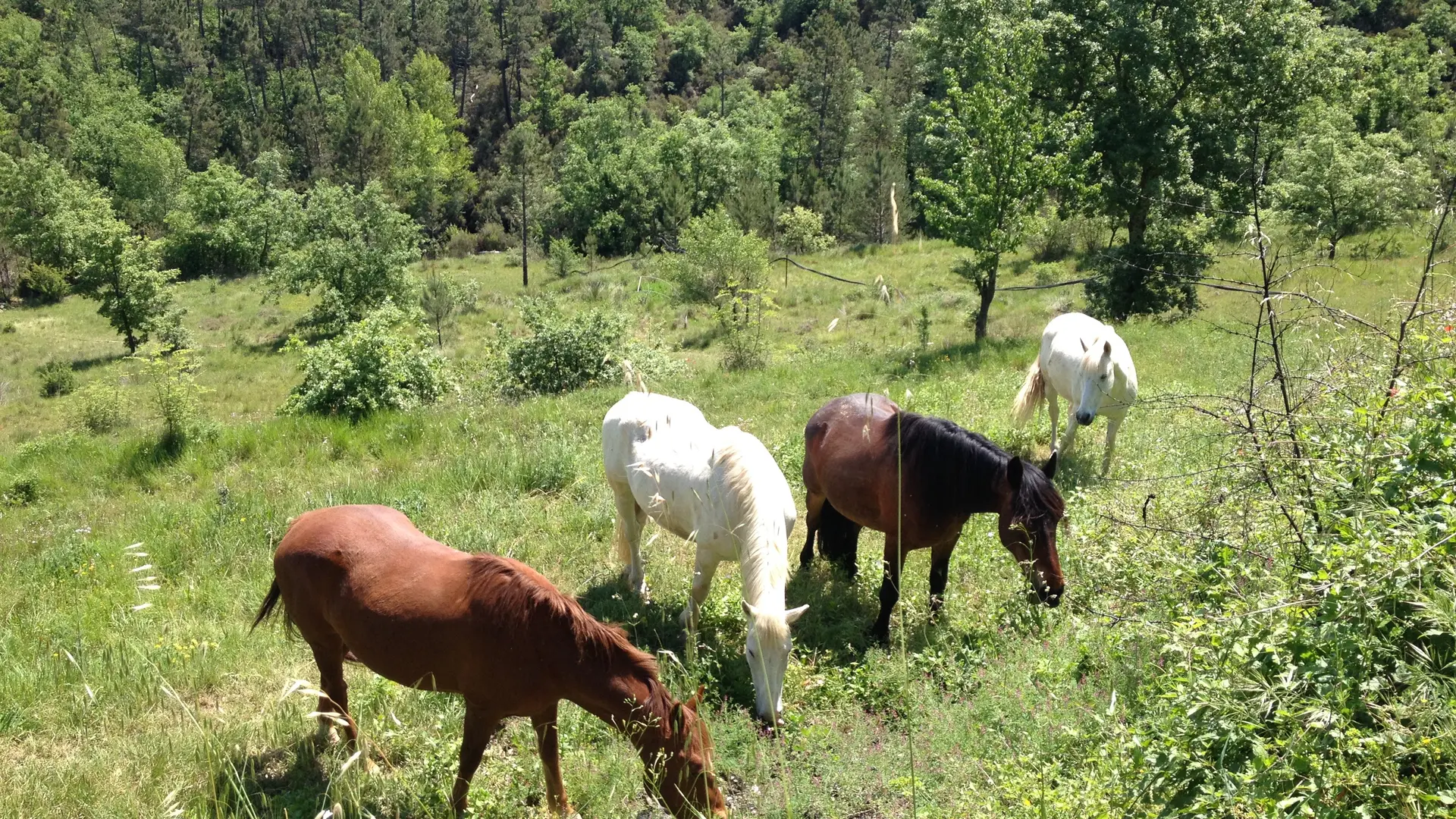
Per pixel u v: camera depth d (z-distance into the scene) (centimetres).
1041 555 539
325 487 1020
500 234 6525
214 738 491
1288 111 2289
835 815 415
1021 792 375
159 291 3522
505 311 3741
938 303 2838
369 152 6969
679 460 580
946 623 606
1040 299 2773
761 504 522
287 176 7244
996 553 693
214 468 1234
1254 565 420
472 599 408
